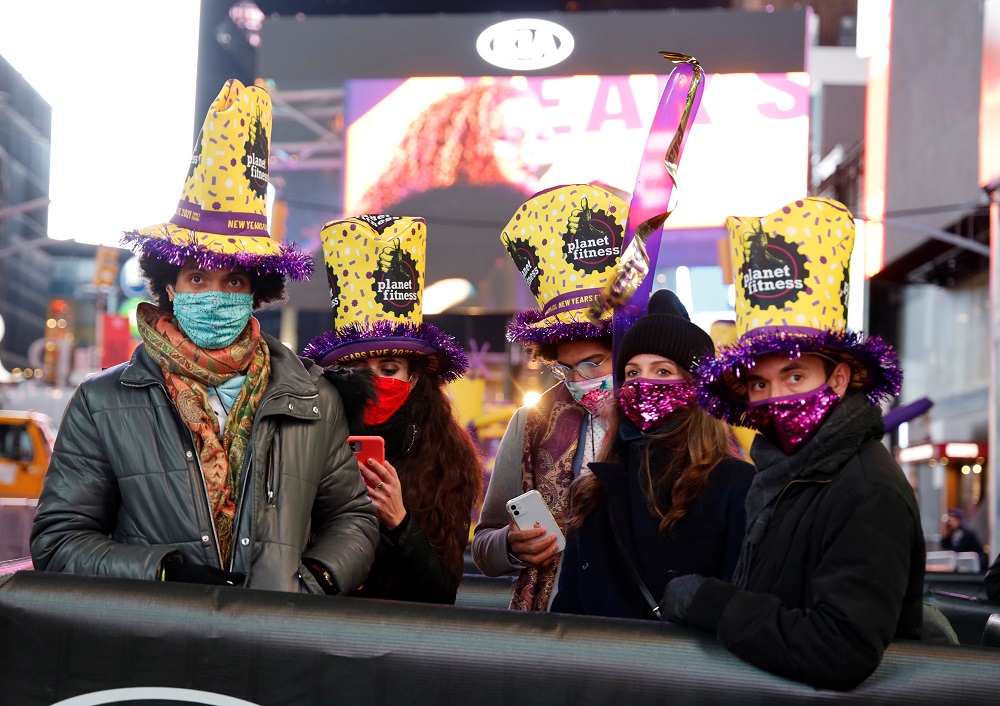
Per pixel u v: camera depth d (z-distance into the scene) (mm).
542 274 3811
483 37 29203
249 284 2967
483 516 3910
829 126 37188
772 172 28094
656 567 3039
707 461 3039
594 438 3701
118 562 2570
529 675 2277
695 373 2725
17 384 32500
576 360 3703
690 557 3018
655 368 3137
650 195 3238
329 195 29156
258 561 2734
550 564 3609
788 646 2154
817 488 2396
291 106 29375
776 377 2484
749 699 2205
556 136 28875
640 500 3098
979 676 2158
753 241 2518
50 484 2771
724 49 28328
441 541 3607
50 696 2357
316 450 2896
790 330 2459
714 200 28062
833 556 2221
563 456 3719
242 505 2762
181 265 2875
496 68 29094
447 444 3715
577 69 28812
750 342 2432
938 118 27500
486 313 28359
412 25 29312
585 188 3844
